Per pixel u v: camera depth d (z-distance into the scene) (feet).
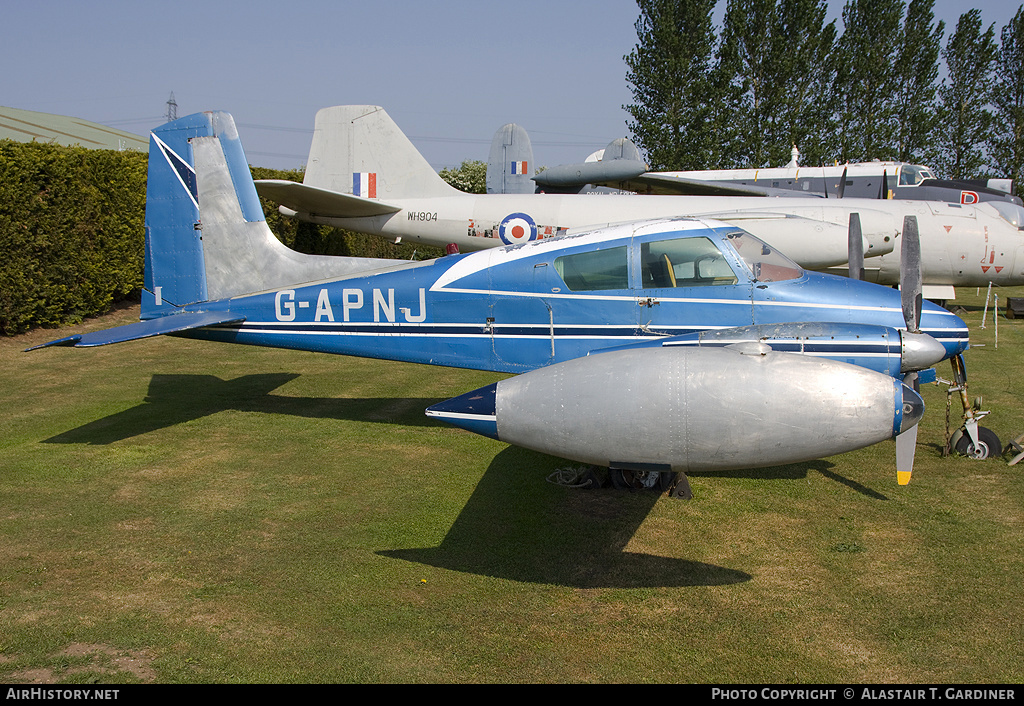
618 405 11.71
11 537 14.51
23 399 25.58
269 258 21.86
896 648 10.71
